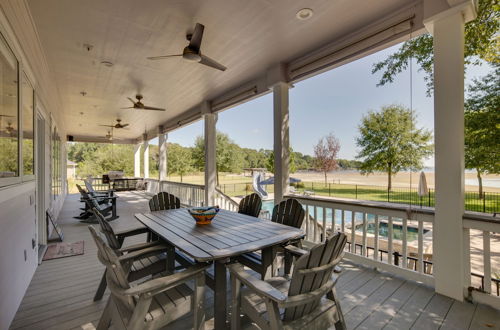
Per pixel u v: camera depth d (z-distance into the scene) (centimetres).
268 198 1041
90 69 406
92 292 226
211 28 288
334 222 319
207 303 206
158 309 139
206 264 154
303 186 1430
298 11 257
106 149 2425
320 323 137
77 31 293
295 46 332
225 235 200
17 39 218
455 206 211
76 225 501
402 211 252
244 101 493
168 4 245
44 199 373
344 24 282
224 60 372
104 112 733
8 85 198
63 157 880
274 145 396
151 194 1035
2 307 166
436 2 215
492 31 364
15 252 199
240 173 2067
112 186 1277
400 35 256
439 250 221
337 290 229
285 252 217
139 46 331
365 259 283
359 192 1138
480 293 203
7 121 194
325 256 130
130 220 552
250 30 293
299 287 124
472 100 425
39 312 194
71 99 595
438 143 220
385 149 957
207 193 599
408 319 185
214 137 604
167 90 516
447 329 174
